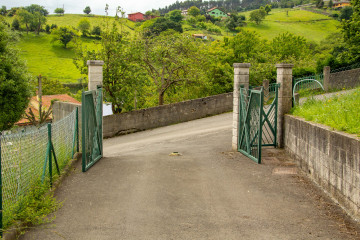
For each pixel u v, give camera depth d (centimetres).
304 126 772
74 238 456
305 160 765
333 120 675
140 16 15800
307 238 452
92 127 910
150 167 860
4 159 477
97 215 538
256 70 2484
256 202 595
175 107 2059
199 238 456
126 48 1841
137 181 731
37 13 13888
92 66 969
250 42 3228
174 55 2202
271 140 1109
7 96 2572
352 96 891
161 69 2300
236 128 1061
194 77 2259
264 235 464
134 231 479
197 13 16638
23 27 13562
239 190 663
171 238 457
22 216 499
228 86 2514
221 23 14500
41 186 600
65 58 10788
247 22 13475
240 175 769
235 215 537
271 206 573
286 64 998
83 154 812
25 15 13312
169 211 555
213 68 2570
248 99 980
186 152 1094
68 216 533
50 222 509
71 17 17138
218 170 820
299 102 1055
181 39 2280
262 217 527
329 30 11931
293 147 879
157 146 1316
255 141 913
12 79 2577
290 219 516
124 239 454
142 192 655
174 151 1122
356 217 501
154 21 10775
